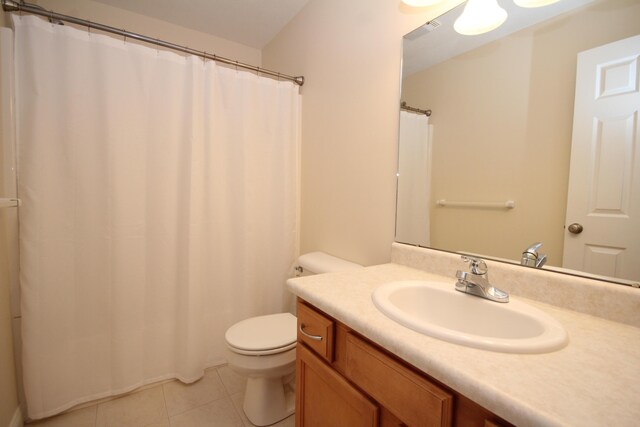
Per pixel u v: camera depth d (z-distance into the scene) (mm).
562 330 656
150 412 1449
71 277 1406
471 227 1077
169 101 1555
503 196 989
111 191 1444
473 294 893
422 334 648
